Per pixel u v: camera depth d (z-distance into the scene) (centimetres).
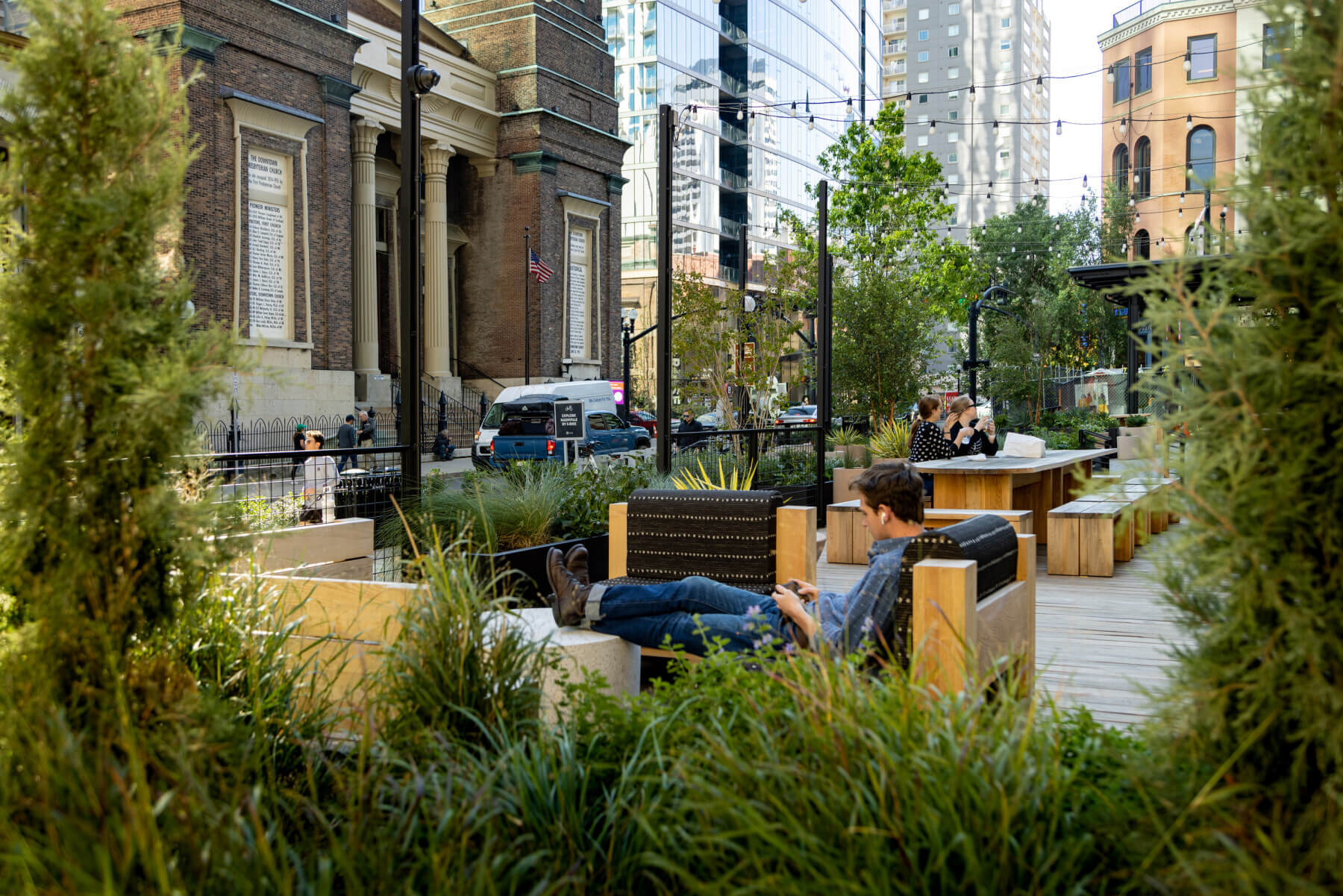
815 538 514
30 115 253
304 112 2766
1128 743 239
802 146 7606
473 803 219
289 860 208
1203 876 179
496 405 2633
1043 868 184
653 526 493
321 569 523
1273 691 188
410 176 611
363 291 3300
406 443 615
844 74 8531
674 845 203
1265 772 192
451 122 3666
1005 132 12269
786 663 273
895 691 242
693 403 1633
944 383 2934
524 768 236
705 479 835
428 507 614
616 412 3183
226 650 306
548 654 326
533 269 3512
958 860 193
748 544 474
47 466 246
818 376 1202
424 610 304
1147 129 4556
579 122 3981
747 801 203
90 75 253
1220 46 4319
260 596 347
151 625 258
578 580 403
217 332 259
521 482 714
